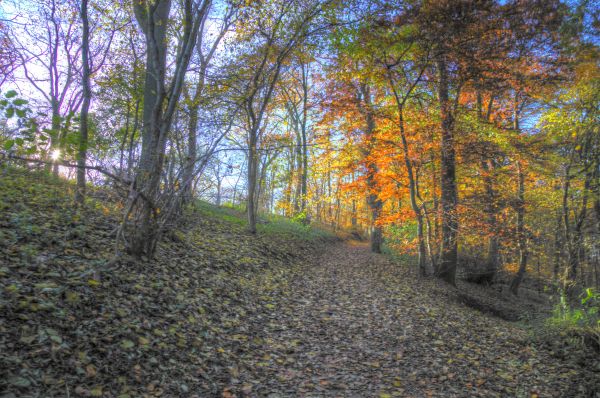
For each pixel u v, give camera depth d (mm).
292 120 24828
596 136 12867
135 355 3965
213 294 6809
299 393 4383
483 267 17984
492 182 14609
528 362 6617
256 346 5516
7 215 5652
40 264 4613
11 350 3139
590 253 13242
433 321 8367
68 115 4539
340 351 5949
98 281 4875
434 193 14484
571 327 7832
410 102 13297
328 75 15398
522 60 12312
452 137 12797
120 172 6320
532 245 17000
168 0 10078
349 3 11547
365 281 12102
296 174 24609
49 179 9500
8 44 12164
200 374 4238
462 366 6000
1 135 4664
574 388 5602
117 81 11016
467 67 11523
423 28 11250
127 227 6676
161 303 5375
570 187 14320
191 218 12555
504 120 17484
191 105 11242
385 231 18656
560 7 10500
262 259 11203
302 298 8797
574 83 12125
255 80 12727
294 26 12195
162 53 10133
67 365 3336
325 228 30984
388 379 5152
